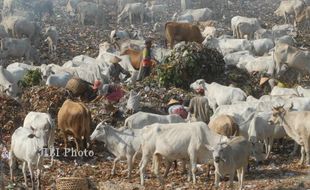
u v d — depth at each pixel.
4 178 16.56
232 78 25.84
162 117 18.59
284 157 18.47
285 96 20.77
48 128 17.11
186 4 49.25
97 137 16.75
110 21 44.84
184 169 16.98
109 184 15.62
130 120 18.28
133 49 29.69
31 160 15.56
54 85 23.27
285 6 42.50
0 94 21.88
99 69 24.67
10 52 31.61
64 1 52.81
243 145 14.95
